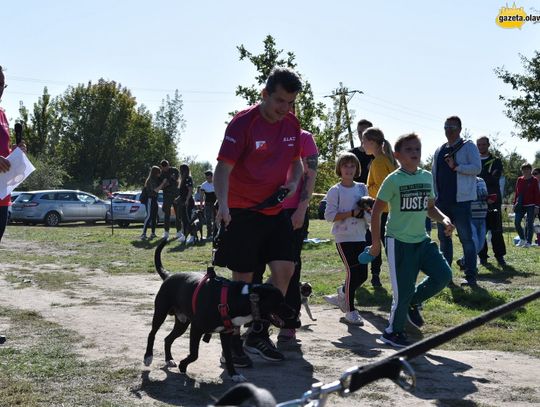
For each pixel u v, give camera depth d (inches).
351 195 265.7
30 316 264.1
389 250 225.3
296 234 233.3
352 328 255.4
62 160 2455.7
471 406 162.6
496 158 429.4
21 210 1027.3
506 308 85.7
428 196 225.9
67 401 162.7
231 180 196.7
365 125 348.5
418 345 80.4
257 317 166.1
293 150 201.2
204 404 163.3
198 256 514.3
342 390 76.1
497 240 426.6
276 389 176.4
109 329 243.1
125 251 559.2
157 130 2832.2
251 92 979.3
